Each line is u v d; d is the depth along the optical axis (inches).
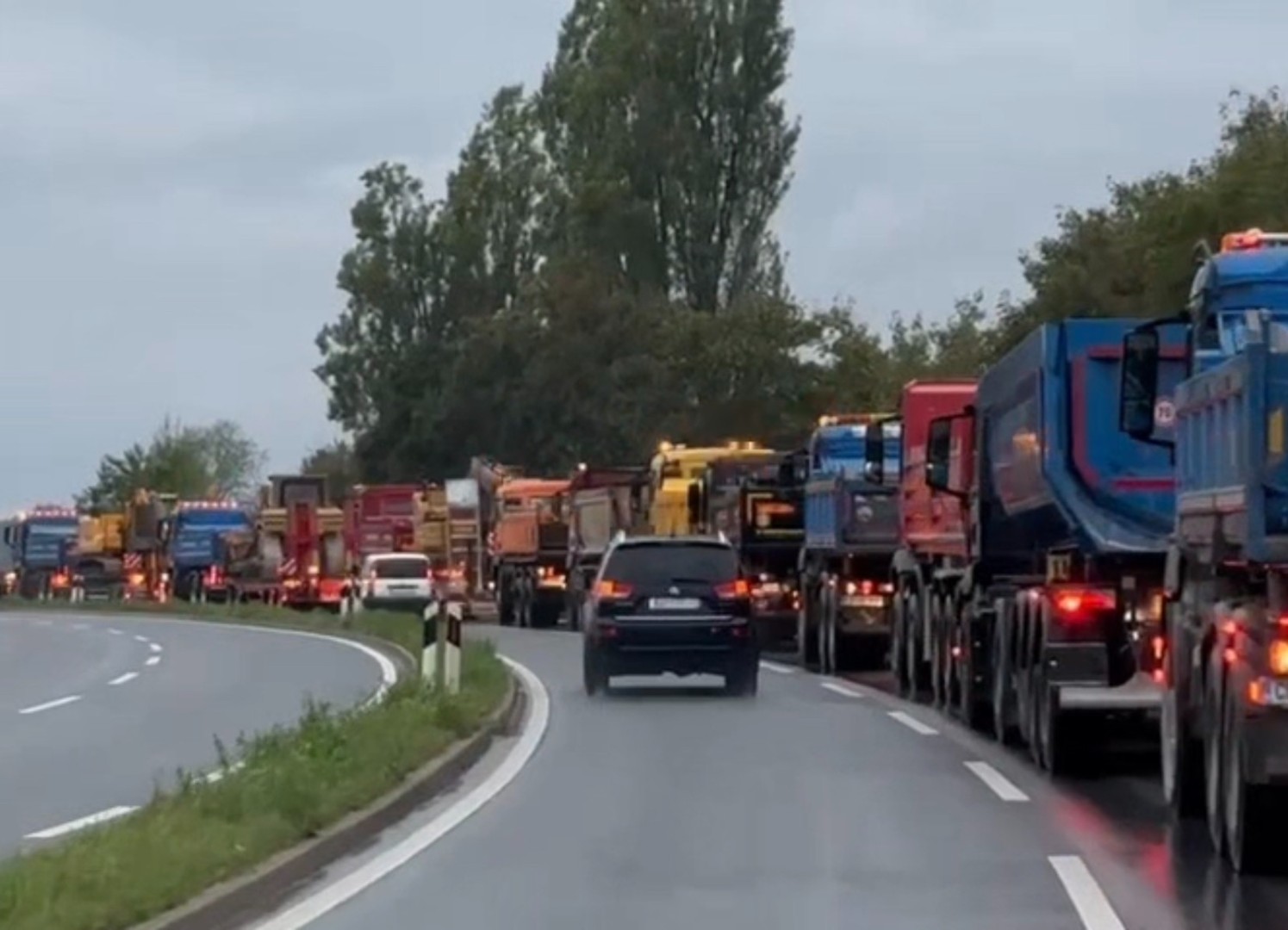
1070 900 1289.4
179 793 1558.8
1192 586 1610.5
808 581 3791.8
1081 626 1963.6
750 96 7386.8
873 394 7239.2
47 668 3976.4
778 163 7421.3
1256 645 1354.6
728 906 1284.4
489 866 1446.9
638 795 1836.9
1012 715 2231.8
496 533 6358.3
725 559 2945.4
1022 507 2277.3
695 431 7180.1
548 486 6067.9
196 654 4338.1
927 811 1721.2
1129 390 1836.9
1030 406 2202.3
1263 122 4830.2
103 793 1925.4
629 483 5211.6
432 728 2102.6
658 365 7391.7
